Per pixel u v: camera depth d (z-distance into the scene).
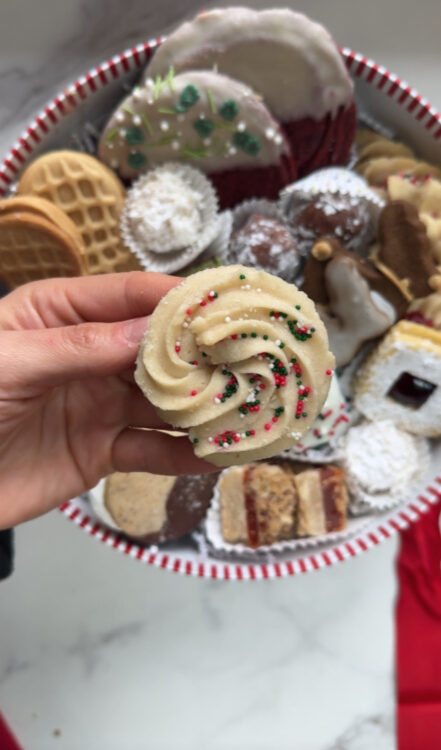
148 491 0.26
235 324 0.17
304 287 0.26
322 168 0.27
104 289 0.22
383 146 0.27
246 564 0.26
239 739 0.30
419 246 0.25
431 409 0.26
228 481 0.26
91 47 0.29
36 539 0.30
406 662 0.30
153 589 0.30
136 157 0.26
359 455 0.27
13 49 0.29
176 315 0.18
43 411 0.22
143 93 0.25
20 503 0.22
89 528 0.26
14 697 0.30
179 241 0.26
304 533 0.26
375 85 0.26
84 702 0.30
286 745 0.30
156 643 0.30
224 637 0.30
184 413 0.18
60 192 0.26
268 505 0.26
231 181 0.27
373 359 0.26
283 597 0.30
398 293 0.26
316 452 0.27
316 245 0.25
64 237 0.26
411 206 0.25
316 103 0.25
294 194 0.27
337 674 0.30
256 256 0.26
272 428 0.18
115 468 0.23
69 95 0.26
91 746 0.30
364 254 0.27
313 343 0.18
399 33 0.29
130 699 0.30
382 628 0.30
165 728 0.30
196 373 0.18
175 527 0.27
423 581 0.30
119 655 0.30
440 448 0.27
